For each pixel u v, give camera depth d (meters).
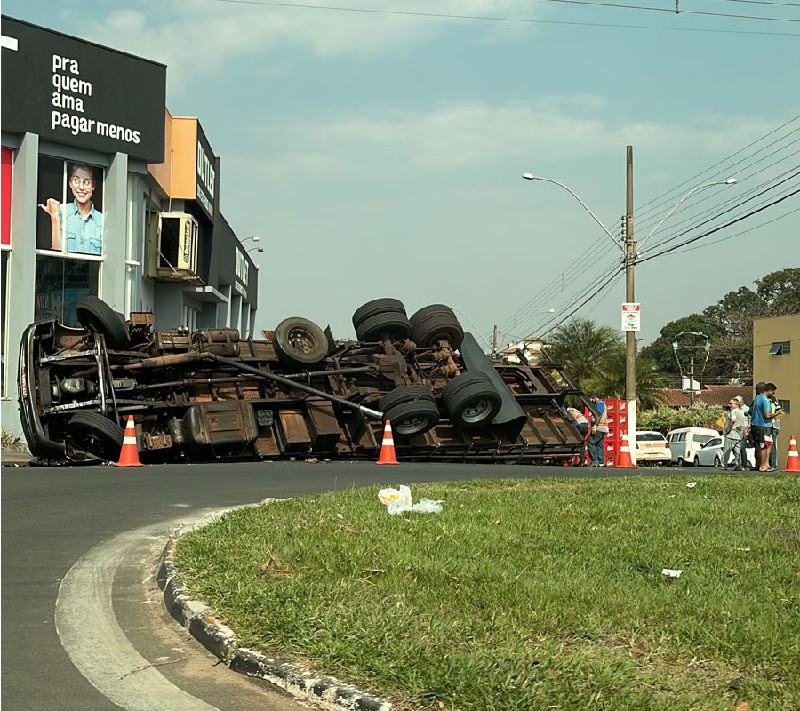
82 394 18.83
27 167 24.38
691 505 11.32
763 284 107.12
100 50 26.22
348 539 8.64
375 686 5.02
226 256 43.25
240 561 7.81
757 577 7.35
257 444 19.70
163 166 31.39
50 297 25.80
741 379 96.44
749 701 4.64
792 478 15.39
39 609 7.14
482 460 21.34
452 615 6.12
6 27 23.88
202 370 19.88
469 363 21.95
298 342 20.41
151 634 6.55
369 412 19.62
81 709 5.11
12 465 18.09
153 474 15.65
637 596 6.63
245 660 5.66
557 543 8.68
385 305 21.86
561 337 57.72
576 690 4.73
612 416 28.77
